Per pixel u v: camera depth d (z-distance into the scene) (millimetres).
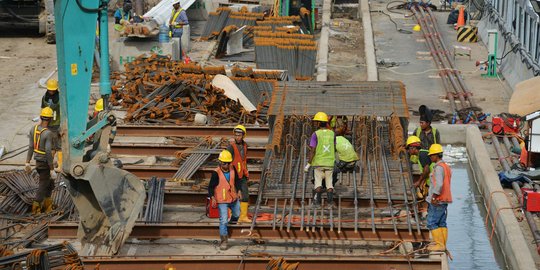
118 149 28453
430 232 22000
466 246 24969
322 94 28797
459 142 33656
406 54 48219
